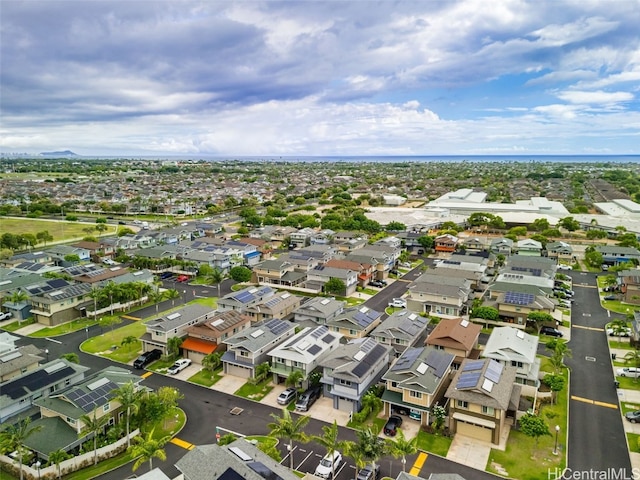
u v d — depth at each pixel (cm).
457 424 5072
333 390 5544
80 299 8725
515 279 9588
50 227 17912
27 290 8588
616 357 6931
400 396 5375
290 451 4459
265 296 8775
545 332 7794
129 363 6781
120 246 13425
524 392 5800
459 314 8556
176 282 10925
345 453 4059
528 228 16950
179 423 5269
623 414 5459
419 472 4431
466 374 5303
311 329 6825
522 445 4853
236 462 3625
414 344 7175
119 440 4778
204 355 6731
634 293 9362
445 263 10900
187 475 3600
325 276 10025
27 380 5347
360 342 6278
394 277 11331
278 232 15000
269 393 5950
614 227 16038
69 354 6384
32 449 4506
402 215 19150
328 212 19962
